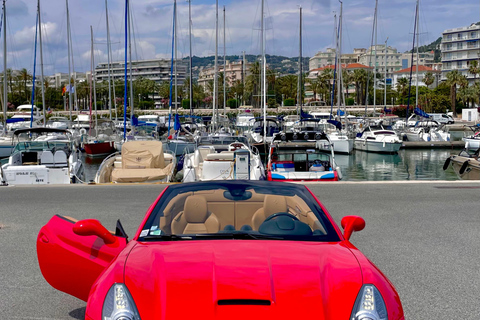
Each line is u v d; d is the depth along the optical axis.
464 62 136.25
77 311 5.06
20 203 11.74
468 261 6.88
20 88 137.25
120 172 16.77
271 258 3.42
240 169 15.96
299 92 52.88
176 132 37.31
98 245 4.26
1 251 7.36
